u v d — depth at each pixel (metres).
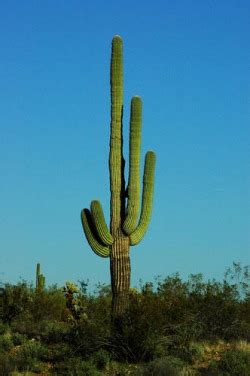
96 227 20.80
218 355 19.81
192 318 21.27
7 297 27.69
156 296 21.98
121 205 21.31
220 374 17.81
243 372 17.91
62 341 22.19
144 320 19.95
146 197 21.39
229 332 21.78
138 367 18.75
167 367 17.94
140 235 21.25
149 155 21.47
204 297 22.28
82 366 18.70
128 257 21.11
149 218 21.48
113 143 21.39
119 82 21.59
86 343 20.14
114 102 21.56
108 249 21.06
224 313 21.92
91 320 21.44
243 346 20.08
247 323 22.06
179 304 21.61
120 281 20.94
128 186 21.06
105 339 20.12
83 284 24.59
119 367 19.17
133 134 21.03
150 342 19.67
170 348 20.16
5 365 19.31
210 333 21.48
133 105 21.09
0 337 22.72
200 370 18.61
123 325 20.03
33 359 19.92
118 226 21.14
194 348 19.77
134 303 20.50
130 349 19.69
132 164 21.02
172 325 20.58
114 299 20.95
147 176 21.42
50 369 19.53
